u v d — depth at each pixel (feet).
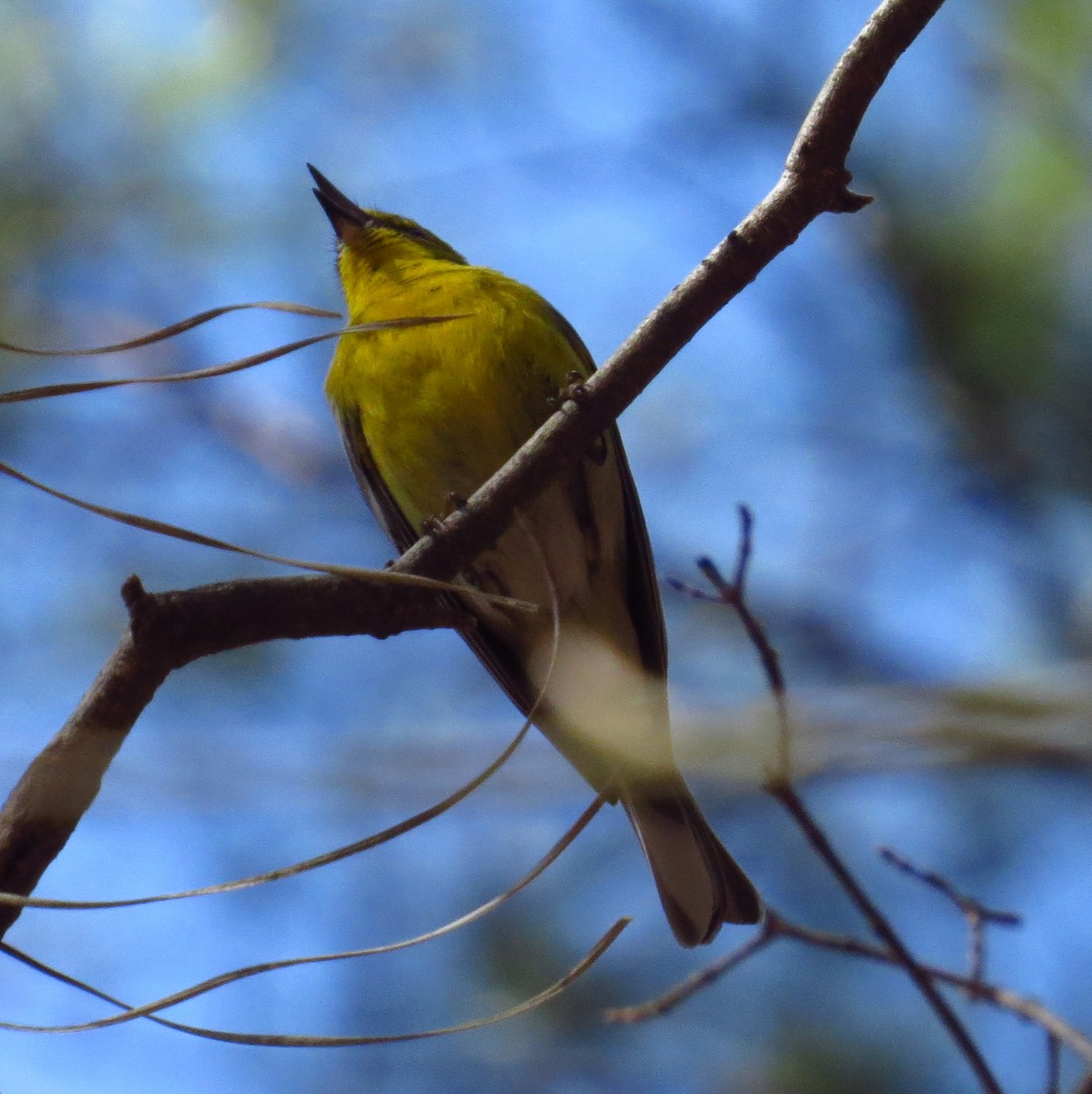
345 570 13.97
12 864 13.69
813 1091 24.40
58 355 13.07
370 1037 13.21
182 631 14.38
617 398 16.55
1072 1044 18.79
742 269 16.33
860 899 18.17
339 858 13.07
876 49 15.67
